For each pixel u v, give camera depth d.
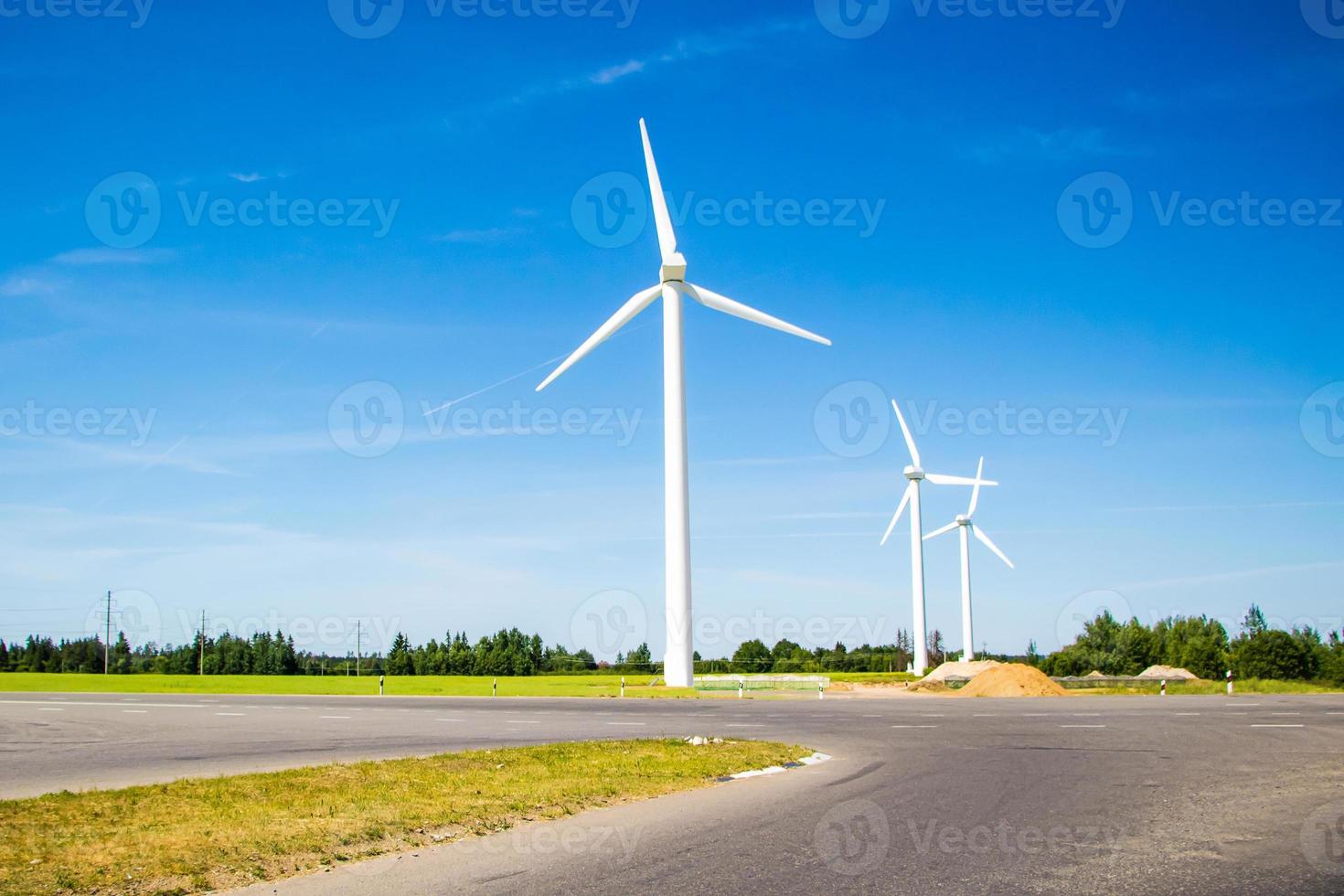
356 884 7.82
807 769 15.15
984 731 21.62
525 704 33.31
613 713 28.17
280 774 13.48
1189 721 23.73
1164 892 7.55
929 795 12.29
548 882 7.88
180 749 17.89
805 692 46.34
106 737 20.36
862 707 31.06
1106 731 21.16
